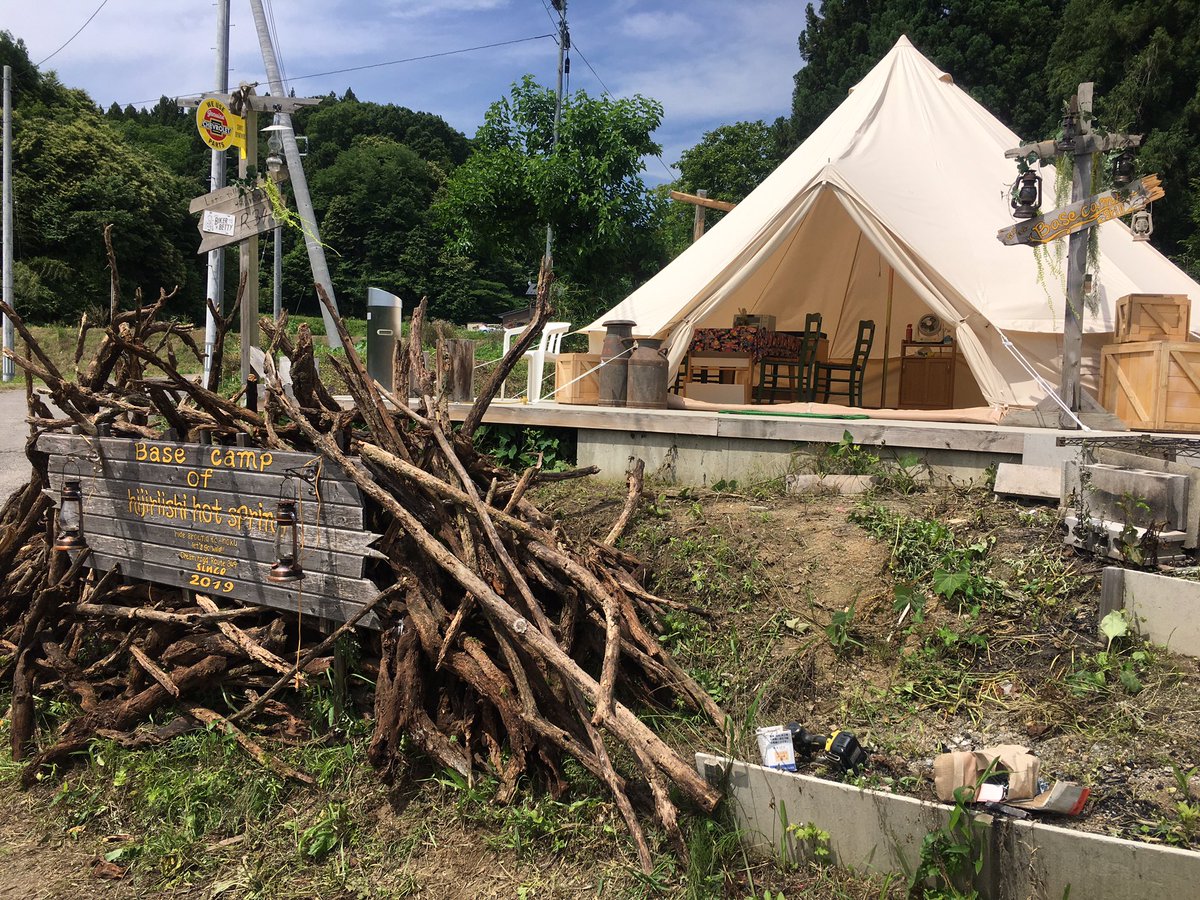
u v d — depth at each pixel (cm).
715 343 917
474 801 346
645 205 1727
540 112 1716
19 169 4528
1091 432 600
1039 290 739
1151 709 339
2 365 2531
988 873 282
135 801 377
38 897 329
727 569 481
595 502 602
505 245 1772
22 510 546
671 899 299
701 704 382
